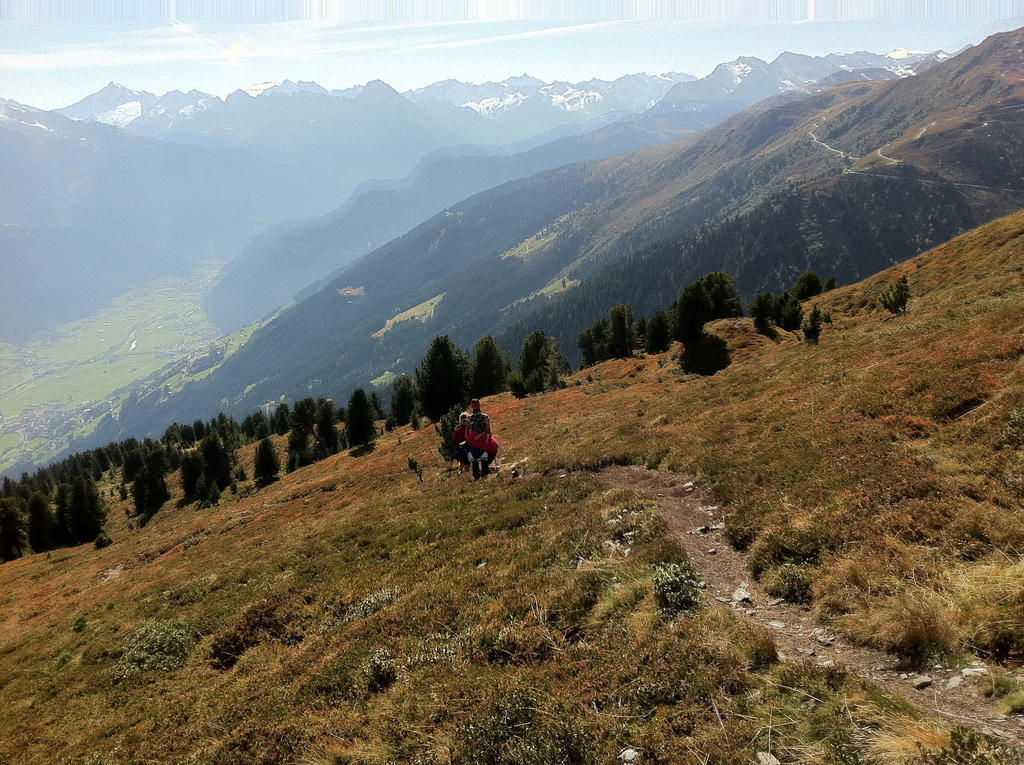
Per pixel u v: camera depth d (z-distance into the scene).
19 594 47.28
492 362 92.38
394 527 20.62
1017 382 12.14
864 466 11.64
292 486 57.88
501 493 20.23
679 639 7.48
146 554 43.81
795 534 9.88
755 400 22.31
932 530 8.54
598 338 123.06
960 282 52.50
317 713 9.32
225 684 13.79
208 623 18.45
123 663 17.83
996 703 5.33
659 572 9.32
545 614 9.59
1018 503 8.30
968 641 6.30
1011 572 6.80
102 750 12.66
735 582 9.66
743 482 13.77
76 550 72.69
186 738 11.27
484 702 7.26
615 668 7.27
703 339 63.22
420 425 84.44
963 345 16.69
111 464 173.50
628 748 5.86
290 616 15.94
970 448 10.53
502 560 13.48
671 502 14.43
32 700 17.64
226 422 165.00
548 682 7.41
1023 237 55.00
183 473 100.69
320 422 103.62
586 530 13.41
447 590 12.47
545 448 27.34
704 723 5.89
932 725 5.10
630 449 20.44
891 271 80.69
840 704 5.66
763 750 5.34
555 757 5.95
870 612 7.19
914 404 13.95
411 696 8.38
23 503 116.75
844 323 62.06
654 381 54.38
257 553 25.91
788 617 8.11
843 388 18.23
